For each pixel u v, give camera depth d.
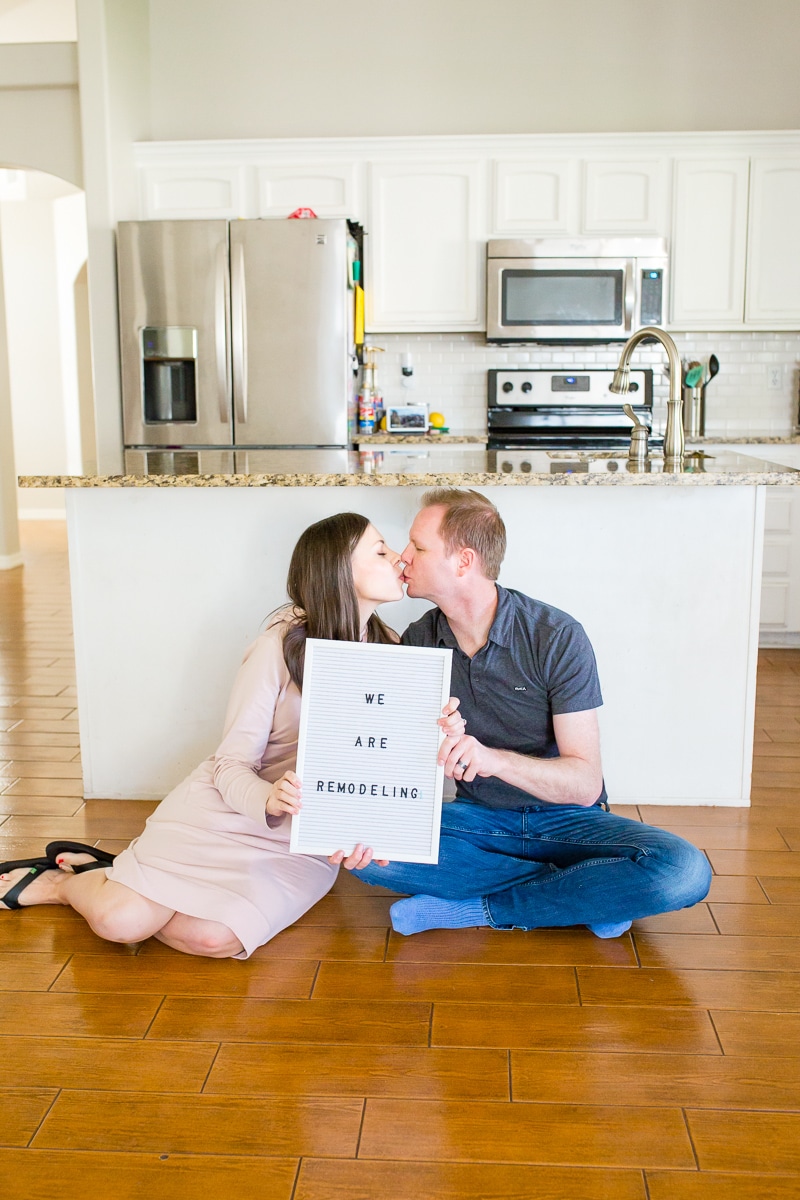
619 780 2.88
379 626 2.33
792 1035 1.86
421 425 5.29
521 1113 1.65
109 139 4.85
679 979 2.04
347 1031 1.87
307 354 4.72
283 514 2.80
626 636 2.82
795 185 4.93
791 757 3.26
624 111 5.34
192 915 2.04
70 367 9.04
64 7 6.48
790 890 2.39
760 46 5.25
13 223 8.88
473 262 5.08
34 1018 1.91
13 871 2.37
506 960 2.11
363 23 5.36
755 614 2.80
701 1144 1.59
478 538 2.06
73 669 4.34
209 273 4.71
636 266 4.97
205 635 2.86
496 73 5.35
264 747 2.15
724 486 2.75
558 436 5.16
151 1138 1.60
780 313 5.02
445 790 2.88
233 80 5.41
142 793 2.94
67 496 2.82
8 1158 1.56
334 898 2.38
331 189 5.05
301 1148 1.58
